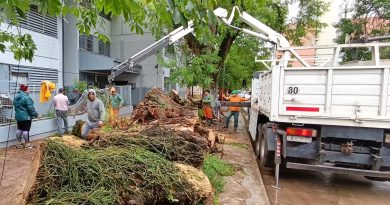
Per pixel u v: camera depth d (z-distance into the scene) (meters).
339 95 5.54
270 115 6.06
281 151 6.11
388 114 5.29
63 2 3.19
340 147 5.78
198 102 12.96
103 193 3.19
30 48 3.88
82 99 12.07
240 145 9.34
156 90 9.10
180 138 4.69
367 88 5.38
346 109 5.52
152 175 3.65
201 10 2.04
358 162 5.68
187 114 8.22
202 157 4.54
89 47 20.20
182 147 4.52
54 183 3.29
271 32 8.58
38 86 13.88
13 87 11.20
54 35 15.41
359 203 5.39
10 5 2.11
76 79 16.09
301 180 6.68
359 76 5.41
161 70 22.33
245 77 20.92
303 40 20.70
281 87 5.91
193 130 6.17
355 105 5.46
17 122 8.10
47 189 3.22
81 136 7.37
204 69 11.44
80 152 3.82
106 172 3.50
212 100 12.80
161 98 8.62
